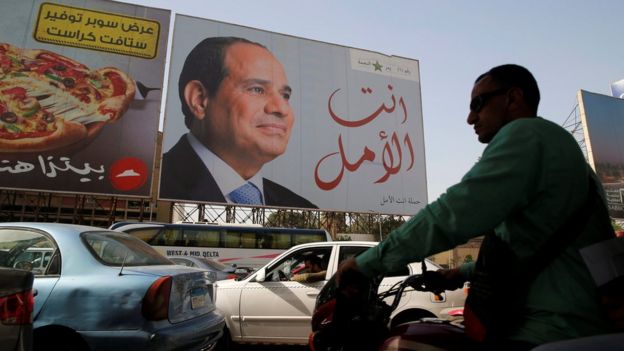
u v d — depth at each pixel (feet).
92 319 10.30
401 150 75.87
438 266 17.06
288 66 72.13
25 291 6.69
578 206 3.72
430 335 4.50
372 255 3.99
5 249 11.85
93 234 12.47
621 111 97.14
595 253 3.56
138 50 63.21
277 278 18.74
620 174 91.76
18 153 55.83
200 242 52.19
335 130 72.38
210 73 66.74
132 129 60.29
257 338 18.06
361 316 4.98
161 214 155.74
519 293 3.78
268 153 66.90
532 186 3.67
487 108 4.72
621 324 3.37
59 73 59.62
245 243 53.36
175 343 10.55
